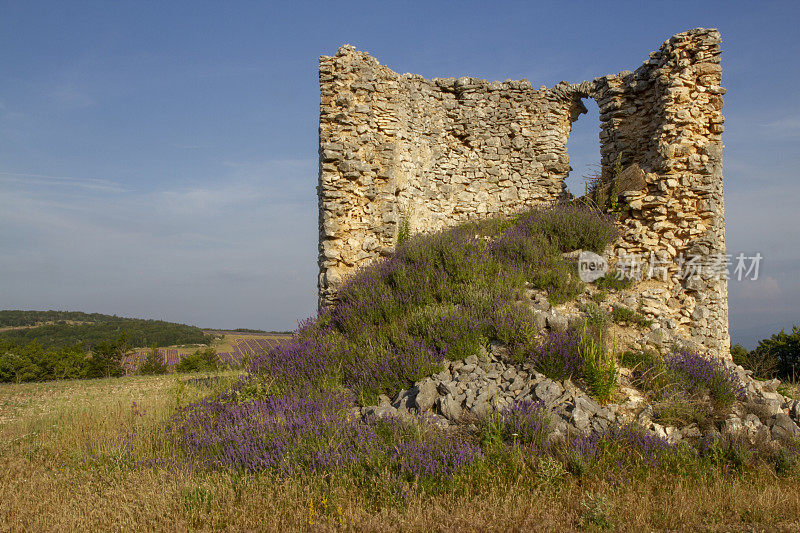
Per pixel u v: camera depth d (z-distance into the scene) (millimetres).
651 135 12297
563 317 7934
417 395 6535
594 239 10453
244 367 8930
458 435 5820
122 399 11297
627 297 9148
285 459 5375
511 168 14586
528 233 11086
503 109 14633
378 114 12219
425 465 5012
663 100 11438
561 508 4566
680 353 7727
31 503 5375
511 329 7527
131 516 4695
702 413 6441
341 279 11242
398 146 12477
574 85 14633
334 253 11461
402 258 10578
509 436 5734
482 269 9516
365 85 11992
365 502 4648
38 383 18766
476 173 14453
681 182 10773
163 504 4816
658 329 8195
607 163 13328
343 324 9289
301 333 9508
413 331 8172
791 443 6000
